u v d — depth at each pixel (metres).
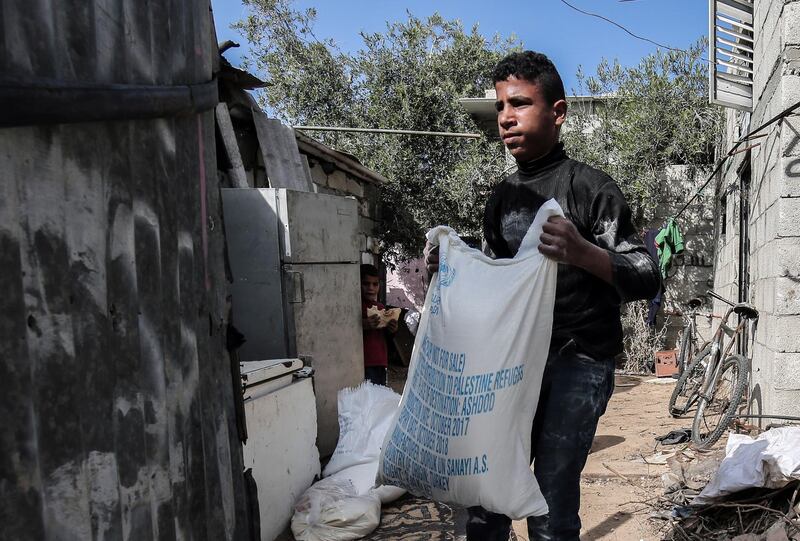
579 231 1.90
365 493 3.51
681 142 9.47
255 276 4.20
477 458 1.67
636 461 4.44
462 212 11.00
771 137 4.60
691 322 7.68
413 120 11.25
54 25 1.00
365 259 9.76
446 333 1.78
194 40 1.58
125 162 1.21
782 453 2.96
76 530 1.03
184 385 1.44
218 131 3.90
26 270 0.93
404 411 1.92
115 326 1.16
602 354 1.90
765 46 4.98
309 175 6.75
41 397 0.96
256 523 1.86
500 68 1.95
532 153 1.96
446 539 3.20
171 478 1.35
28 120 0.90
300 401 3.72
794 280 4.29
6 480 0.88
